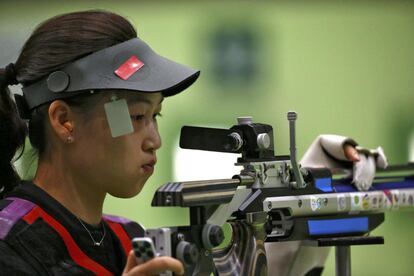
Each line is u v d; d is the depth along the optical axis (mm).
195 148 3402
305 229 3770
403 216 8523
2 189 3412
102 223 3369
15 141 3322
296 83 8664
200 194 2854
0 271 2846
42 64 3035
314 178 3830
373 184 4289
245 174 3371
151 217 8578
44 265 2959
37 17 7902
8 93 3281
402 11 8695
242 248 3301
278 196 3537
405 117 8633
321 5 8680
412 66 8711
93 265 3150
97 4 8320
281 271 4266
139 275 2484
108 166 3035
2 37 6375
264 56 8703
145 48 3104
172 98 8562
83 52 2994
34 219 3029
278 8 8703
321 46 8680
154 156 3115
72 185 3143
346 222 3986
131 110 3012
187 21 8750
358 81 8656
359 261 8555
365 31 8695
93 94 2994
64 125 3037
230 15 8742
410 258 8523
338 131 8602
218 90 8680
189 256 2654
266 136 3449
